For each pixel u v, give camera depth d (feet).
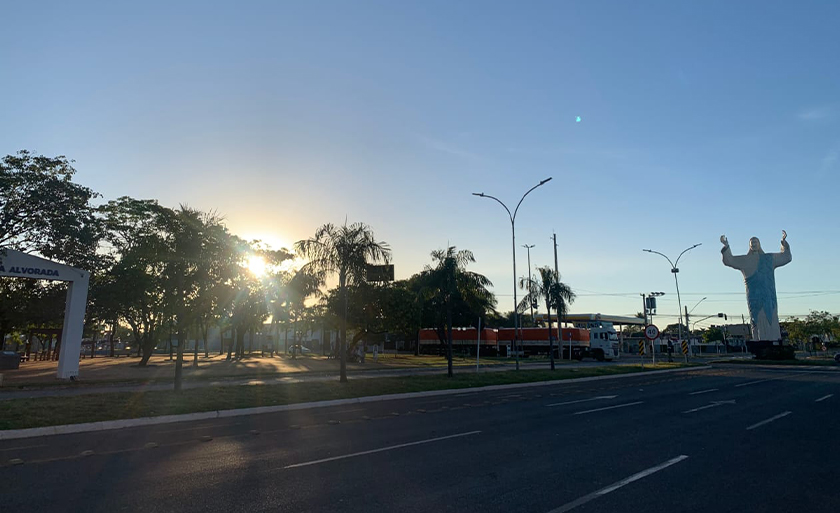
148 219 101.96
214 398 56.18
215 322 163.84
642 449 33.42
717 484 25.11
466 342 216.33
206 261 65.05
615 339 207.92
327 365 133.08
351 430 40.91
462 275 97.40
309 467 28.04
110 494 23.02
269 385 70.38
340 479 25.54
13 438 37.40
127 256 100.58
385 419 47.50
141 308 111.14
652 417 48.85
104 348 271.90
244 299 145.89
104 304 104.99
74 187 87.04
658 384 91.09
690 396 69.51
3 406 46.21
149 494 22.98
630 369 126.21
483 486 24.39
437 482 25.07
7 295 102.73
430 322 198.18
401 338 272.51
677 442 35.94
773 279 171.83
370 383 76.18
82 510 20.76
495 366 136.77
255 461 29.55
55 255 86.38
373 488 23.95
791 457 31.30
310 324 174.91
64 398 52.80
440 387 76.74
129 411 47.14
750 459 30.68
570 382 96.58
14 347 245.04
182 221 65.31
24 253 72.64
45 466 28.53
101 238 97.96
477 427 42.45
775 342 169.17
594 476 26.43
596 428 42.01
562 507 21.38
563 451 32.63
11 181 80.33
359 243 78.79
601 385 89.35
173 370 107.04
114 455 31.37
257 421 46.34
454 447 33.76
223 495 22.80
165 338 161.58
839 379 102.06
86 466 28.50
